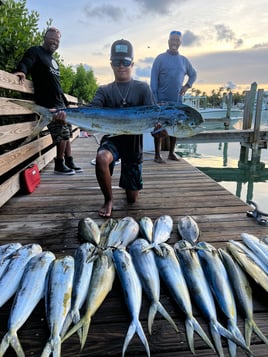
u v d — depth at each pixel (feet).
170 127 6.81
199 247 5.43
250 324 3.88
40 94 11.20
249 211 8.11
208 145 37.63
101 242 6.01
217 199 9.37
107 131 6.86
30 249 5.26
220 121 43.04
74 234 6.73
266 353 3.49
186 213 8.18
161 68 13.55
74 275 4.56
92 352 3.48
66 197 9.53
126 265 4.80
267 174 21.80
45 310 4.07
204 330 3.85
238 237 6.62
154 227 6.54
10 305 4.31
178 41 13.28
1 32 10.28
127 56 7.58
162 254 5.16
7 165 8.49
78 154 17.87
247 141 24.84
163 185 10.97
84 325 3.77
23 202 8.99
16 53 11.52
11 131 8.99
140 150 8.34
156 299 4.19
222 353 3.43
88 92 60.90
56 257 5.62
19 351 3.36
